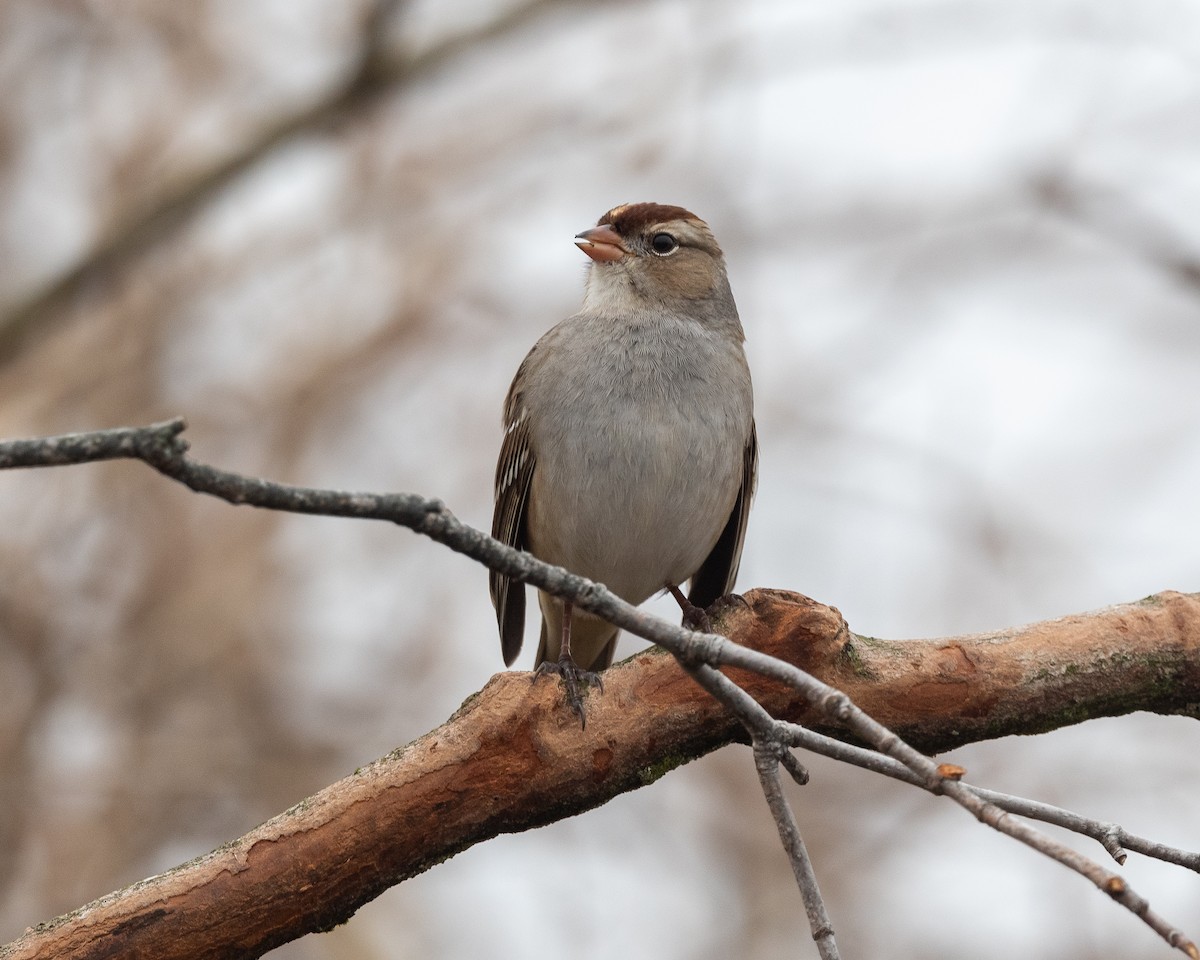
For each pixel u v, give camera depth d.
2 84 15.91
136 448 4.74
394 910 12.93
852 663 6.65
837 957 5.36
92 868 12.98
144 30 16.23
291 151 13.58
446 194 15.92
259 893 6.22
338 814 6.30
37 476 14.28
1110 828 5.64
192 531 14.38
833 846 12.98
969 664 6.70
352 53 13.61
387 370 15.31
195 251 15.48
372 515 5.10
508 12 13.98
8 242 15.70
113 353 15.00
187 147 16.02
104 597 14.16
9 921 12.66
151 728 13.72
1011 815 5.22
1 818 13.04
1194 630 6.80
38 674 13.76
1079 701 6.77
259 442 14.98
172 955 6.16
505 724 6.43
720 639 5.37
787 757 5.59
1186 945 4.48
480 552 5.27
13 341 13.27
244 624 14.08
